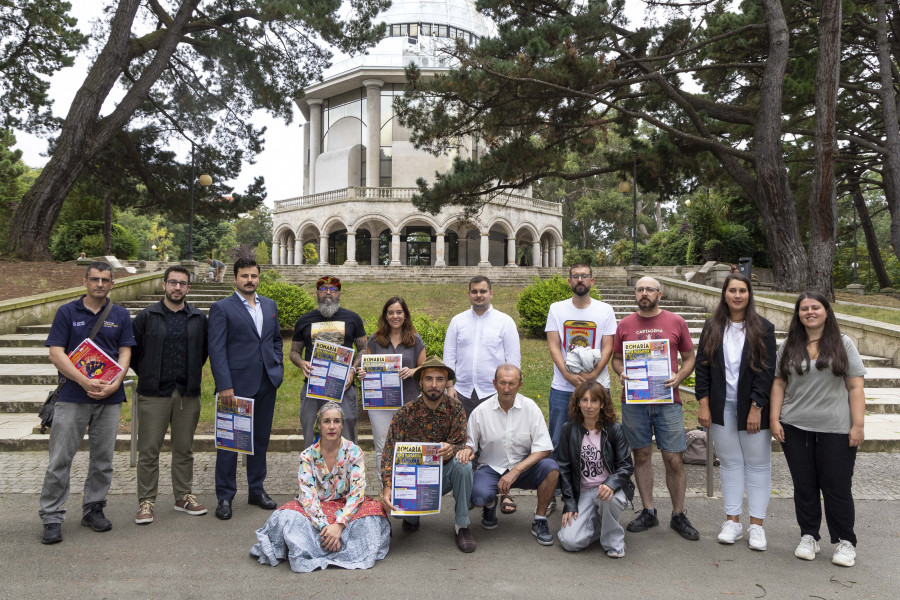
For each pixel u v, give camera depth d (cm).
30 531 459
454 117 1602
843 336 424
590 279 536
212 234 5912
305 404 547
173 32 1927
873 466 664
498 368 479
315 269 2423
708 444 572
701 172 2039
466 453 453
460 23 3928
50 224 1822
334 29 1855
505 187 1798
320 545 416
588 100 1578
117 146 2272
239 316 529
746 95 2188
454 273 2412
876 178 3359
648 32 1797
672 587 378
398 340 569
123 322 487
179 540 448
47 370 995
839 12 1514
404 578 389
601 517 430
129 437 706
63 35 2161
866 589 375
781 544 455
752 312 462
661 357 482
